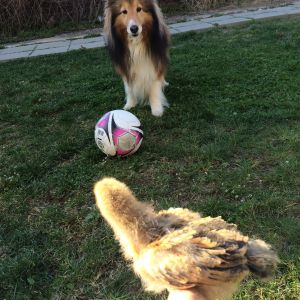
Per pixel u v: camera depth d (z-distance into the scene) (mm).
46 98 2307
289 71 2242
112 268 1029
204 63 2533
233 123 1715
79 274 1008
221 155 1474
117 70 2039
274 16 3791
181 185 1354
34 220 1255
